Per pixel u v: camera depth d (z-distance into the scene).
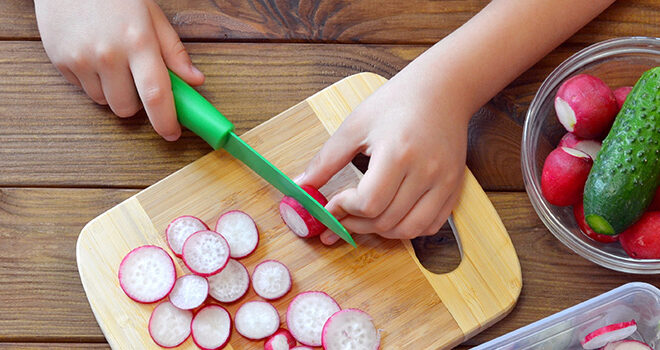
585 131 0.59
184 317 0.58
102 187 0.61
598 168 0.56
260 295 0.58
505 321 0.60
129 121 0.62
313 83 0.63
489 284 0.59
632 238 0.58
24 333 0.59
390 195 0.57
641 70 0.63
